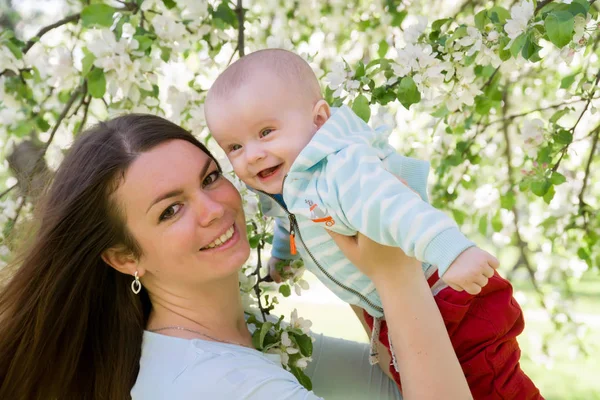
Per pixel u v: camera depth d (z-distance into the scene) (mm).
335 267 1643
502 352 1693
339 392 1958
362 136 1565
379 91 2053
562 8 1904
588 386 4621
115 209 1583
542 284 3484
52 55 2643
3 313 1692
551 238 3277
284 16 3688
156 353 1625
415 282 1477
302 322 1882
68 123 2871
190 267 1600
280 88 1610
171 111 2365
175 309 1701
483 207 3219
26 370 1710
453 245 1276
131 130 1610
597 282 7449
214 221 1589
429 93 2084
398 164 1602
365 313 1832
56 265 1636
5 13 5211
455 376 1431
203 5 2377
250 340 1830
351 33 3713
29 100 2949
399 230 1340
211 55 2490
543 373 4883
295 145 1599
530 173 2598
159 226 1569
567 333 3459
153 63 2346
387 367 1887
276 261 2031
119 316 1707
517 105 3537
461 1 3471
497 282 1705
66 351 1702
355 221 1414
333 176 1473
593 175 3439
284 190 1563
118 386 1664
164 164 1567
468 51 2055
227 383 1459
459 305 1648
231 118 1625
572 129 2652
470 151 3234
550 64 3232
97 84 2197
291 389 1479
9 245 1957
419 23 2143
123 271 1648
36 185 2033
